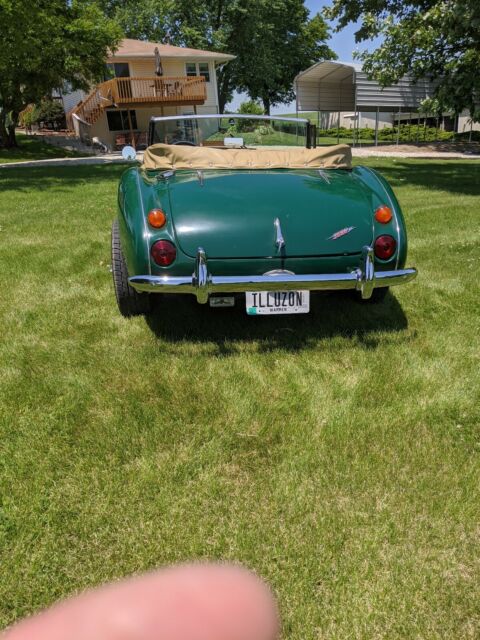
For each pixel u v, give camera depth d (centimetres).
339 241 295
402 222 311
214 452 223
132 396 265
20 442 228
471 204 794
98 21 2220
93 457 220
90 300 399
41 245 563
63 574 165
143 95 2666
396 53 1277
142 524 185
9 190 1105
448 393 269
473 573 167
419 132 3188
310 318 365
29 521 185
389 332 343
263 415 251
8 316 366
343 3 1409
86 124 2770
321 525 184
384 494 200
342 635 147
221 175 340
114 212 780
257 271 291
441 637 146
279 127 480
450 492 200
